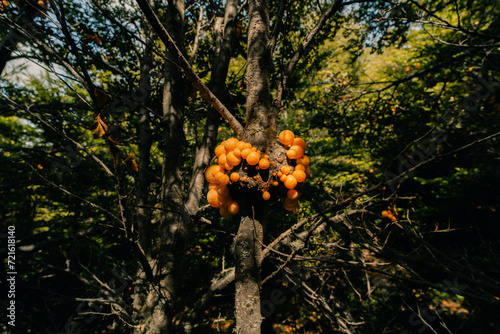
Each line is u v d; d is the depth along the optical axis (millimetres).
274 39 2209
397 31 5457
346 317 4430
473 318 4754
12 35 2732
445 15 6480
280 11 2221
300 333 5316
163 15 5441
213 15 4629
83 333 4883
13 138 8812
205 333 5156
